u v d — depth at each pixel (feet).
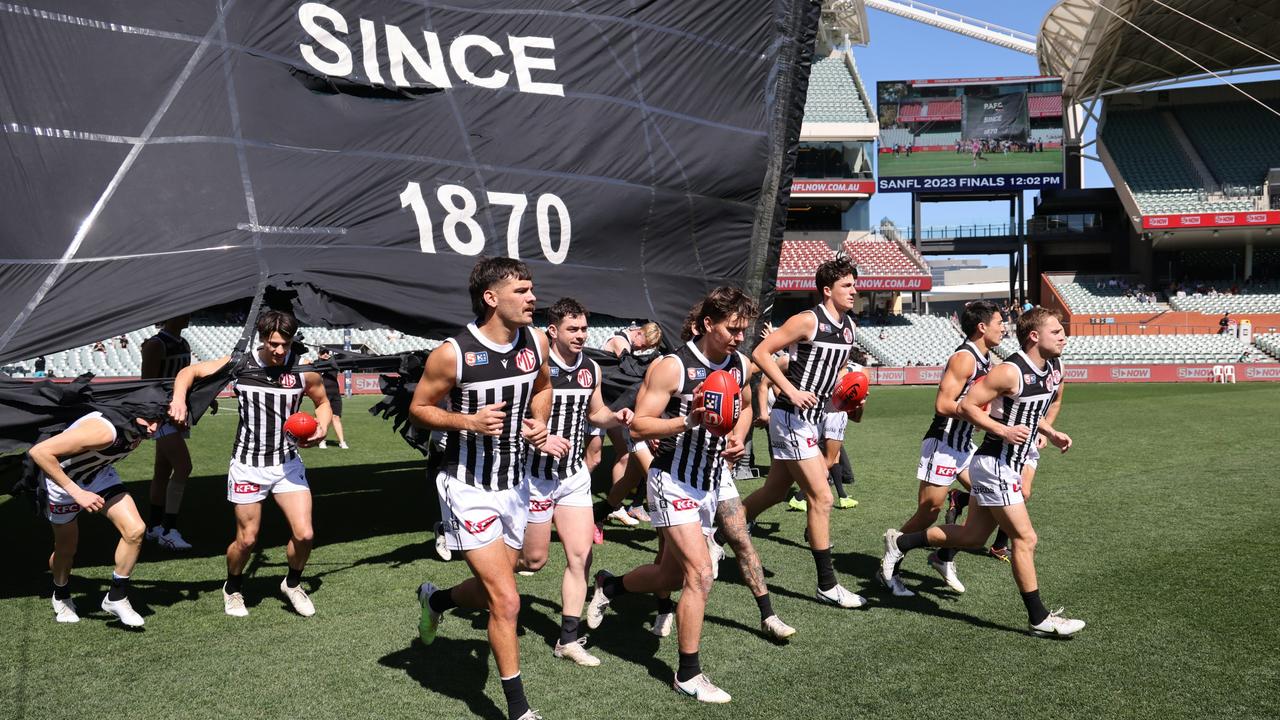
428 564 18.98
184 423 15.21
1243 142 115.44
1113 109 123.13
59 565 14.76
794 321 15.96
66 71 18.66
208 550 20.26
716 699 11.29
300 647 13.60
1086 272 125.29
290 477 15.26
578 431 13.78
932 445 16.33
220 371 15.66
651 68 24.99
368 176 20.63
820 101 117.60
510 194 22.11
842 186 114.42
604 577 13.91
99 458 14.39
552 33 24.07
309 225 19.57
